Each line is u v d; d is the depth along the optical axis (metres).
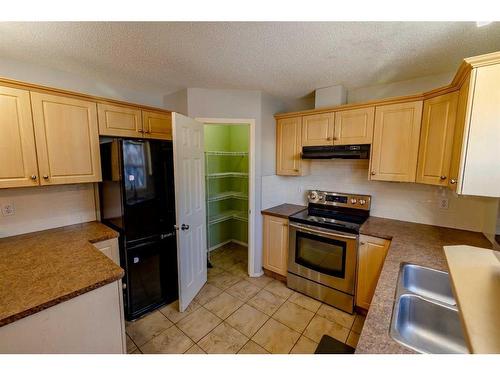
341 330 1.99
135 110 2.25
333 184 2.77
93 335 1.26
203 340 1.87
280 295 2.50
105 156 2.12
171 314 2.19
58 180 1.82
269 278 2.85
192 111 2.53
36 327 1.07
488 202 1.80
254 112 2.62
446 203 2.12
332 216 2.54
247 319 2.13
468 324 0.77
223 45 1.60
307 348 1.80
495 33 1.42
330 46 1.61
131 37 1.50
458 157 1.39
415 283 1.40
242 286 2.67
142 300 2.15
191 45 1.60
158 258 2.25
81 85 2.18
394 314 0.97
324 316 2.17
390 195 2.40
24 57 1.78
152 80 2.29
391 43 1.56
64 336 1.16
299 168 2.71
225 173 3.71
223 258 3.44
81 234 1.91
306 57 1.78
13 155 1.61
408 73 2.09
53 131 1.78
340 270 2.23
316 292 2.40
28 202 1.93
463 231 2.03
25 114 1.64
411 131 1.96
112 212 2.13
